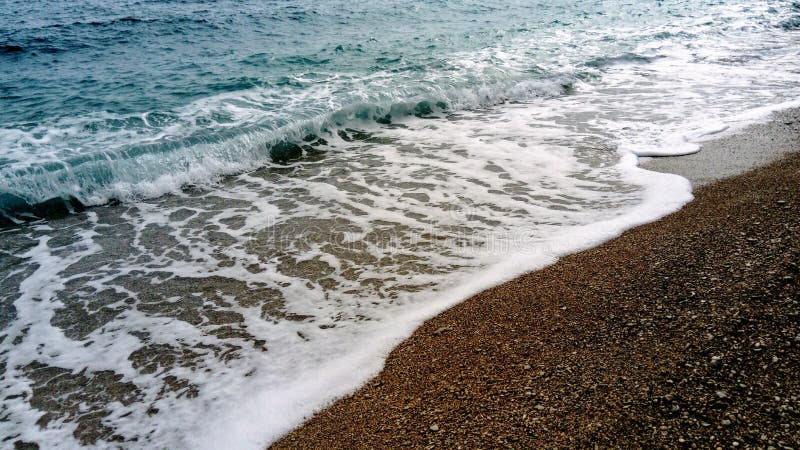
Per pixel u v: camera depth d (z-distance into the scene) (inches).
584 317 150.9
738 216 198.1
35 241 220.7
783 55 457.1
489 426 116.5
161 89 393.7
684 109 338.0
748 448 102.4
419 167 276.5
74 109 352.2
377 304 170.6
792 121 301.4
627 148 281.6
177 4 759.7
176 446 123.6
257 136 304.2
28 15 679.1
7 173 255.0
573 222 211.6
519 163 273.4
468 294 170.7
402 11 696.4
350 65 450.9
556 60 454.6
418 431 118.3
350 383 137.6
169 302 177.8
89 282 190.7
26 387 142.9
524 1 753.0
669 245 184.1
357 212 233.0
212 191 263.1
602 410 116.2
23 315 172.9
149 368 148.8
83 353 155.4
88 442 125.5
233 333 161.3
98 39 561.6
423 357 143.8
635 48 494.0
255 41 552.4
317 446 119.6
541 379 128.5
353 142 318.3
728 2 703.1
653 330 140.3
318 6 733.3
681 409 113.3
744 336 132.2
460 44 519.2
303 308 171.2
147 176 268.4
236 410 132.3
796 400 112.0
